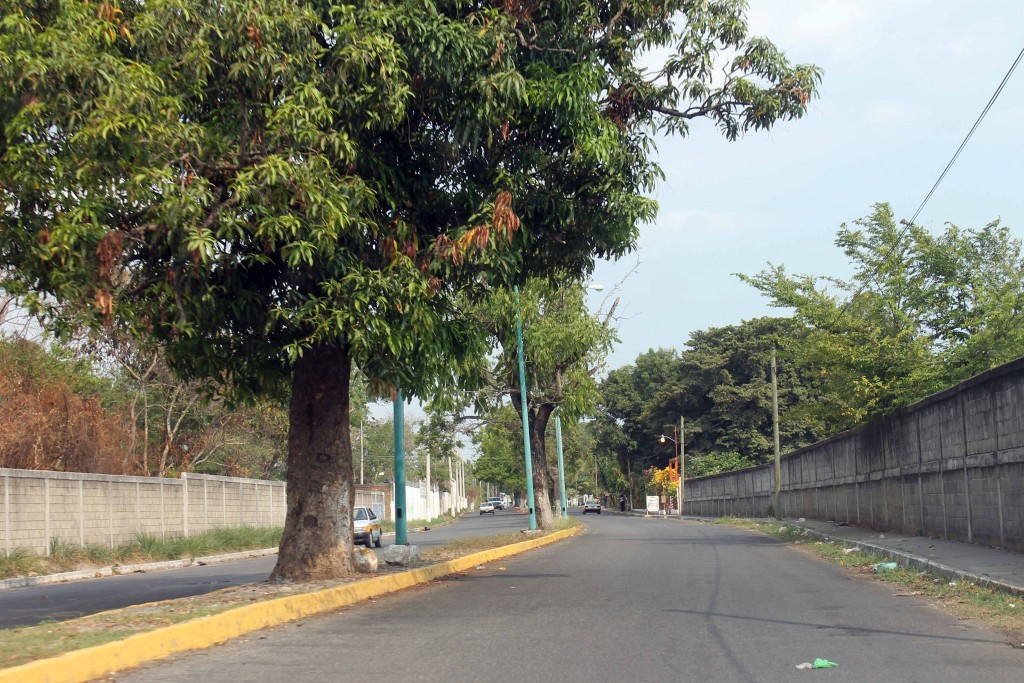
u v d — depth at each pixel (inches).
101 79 396.2
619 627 380.5
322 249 431.2
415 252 486.0
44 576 837.2
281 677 283.0
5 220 424.5
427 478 3029.0
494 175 510.3
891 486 967.0
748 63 522.9
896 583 557.3
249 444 1809.8
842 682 273.3
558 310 1213.1
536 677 283.0
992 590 472.4
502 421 1446.9
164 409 1496.1
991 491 670.5
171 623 346.9
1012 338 922.1
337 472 533.6
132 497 1101.7
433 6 454.3
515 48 489.7
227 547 1207.6
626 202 533.3
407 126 490.9
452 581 595.2
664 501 3041.3
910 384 928.3
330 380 535.2
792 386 2849.4
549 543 1088.8
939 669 291.3
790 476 1675.7
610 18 528.1
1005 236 1015.6
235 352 526.3
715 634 362.0
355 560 557.0
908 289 992.9
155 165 405.4
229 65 430.9
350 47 432.5
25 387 1128.8
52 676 264.8
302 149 430.9
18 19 399.2
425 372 552.7
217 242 425.7
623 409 3420.3
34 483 912.9
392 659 313.3
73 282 399.9
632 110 541.3
